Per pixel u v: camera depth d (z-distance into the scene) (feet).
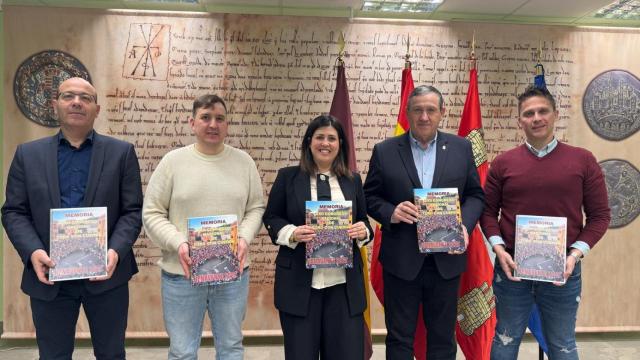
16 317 10.65
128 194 6.50
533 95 6.73
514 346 7.04
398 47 11.10
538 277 6.40
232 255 6.13
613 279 11.52
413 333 7.20
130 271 6.58
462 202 7.28
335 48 11.01
